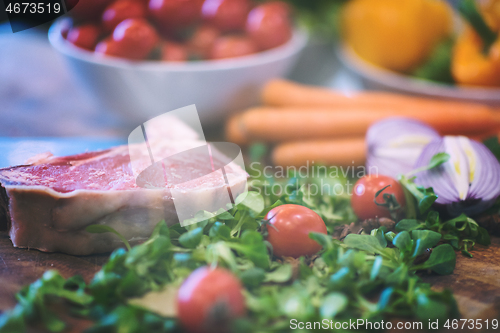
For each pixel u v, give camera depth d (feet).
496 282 0.94
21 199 0.97
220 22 1.48
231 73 1.43
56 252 1.01
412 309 0.86
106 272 0.87
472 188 1.07
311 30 1.90
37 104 1.65
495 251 1.03
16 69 1.87
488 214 1.10
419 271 0.96
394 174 1.20
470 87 1.58
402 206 1.06
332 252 0.89
